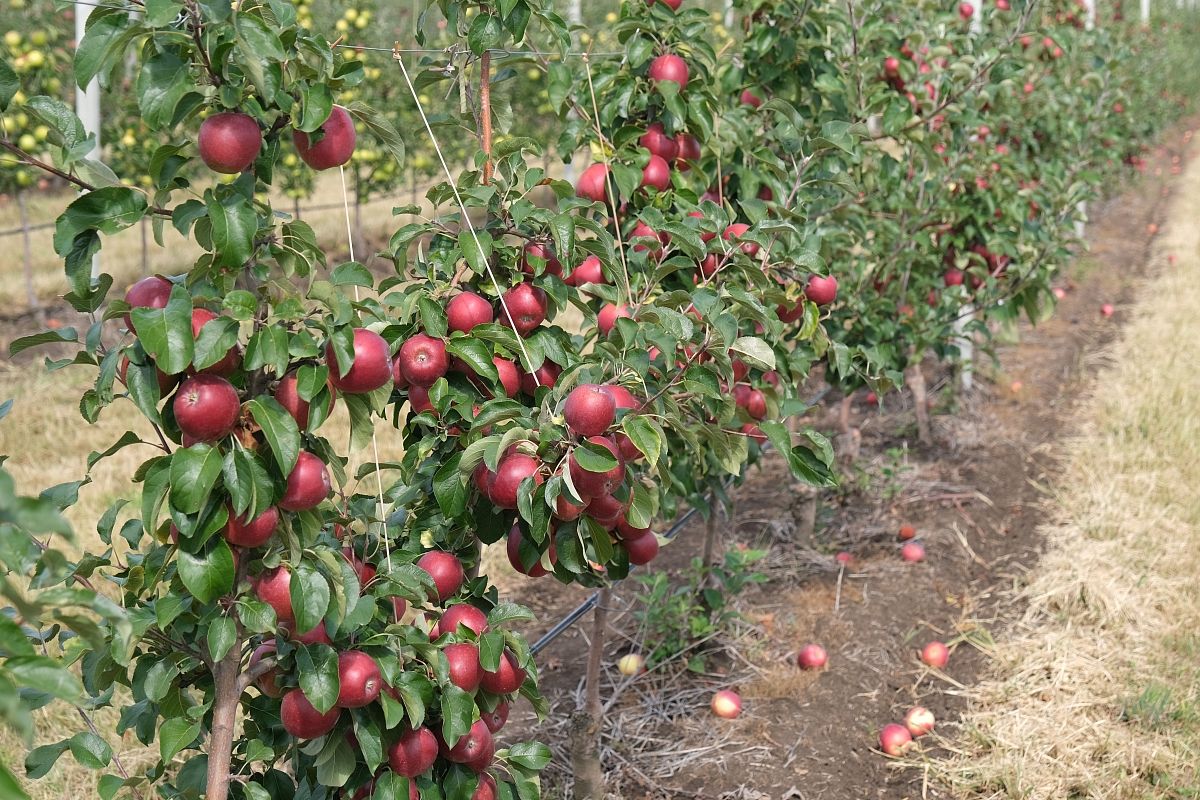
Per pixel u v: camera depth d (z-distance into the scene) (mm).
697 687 4203
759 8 4215
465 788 2348
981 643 4594
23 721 1154
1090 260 11633
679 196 3422
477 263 2486
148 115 1778
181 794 2188
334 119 2014
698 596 4590
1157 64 16125
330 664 1968
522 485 2172
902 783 3756
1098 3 12711
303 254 2059
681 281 3512
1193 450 6324
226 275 1883
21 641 1337
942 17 5477
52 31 8008
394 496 2697
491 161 2770
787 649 4488
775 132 3945
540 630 4695
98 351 1907
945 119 5293
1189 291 10055
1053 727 3969
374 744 2096
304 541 1984
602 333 3088
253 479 1802
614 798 3541
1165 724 3928
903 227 5516
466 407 2441
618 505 2369
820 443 2908
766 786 3660
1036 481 6188
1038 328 9398
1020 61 5199
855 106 4891
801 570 5145
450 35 2912
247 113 1896
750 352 2617
